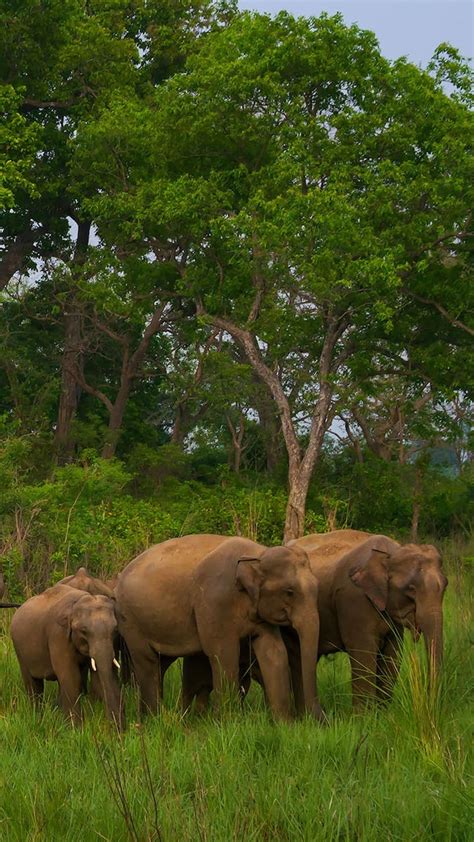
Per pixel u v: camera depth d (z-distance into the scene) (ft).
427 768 22.12
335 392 80.28
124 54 106.73
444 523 90.07
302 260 71.00
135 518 65.10
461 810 19.30
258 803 20.16
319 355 83.82
